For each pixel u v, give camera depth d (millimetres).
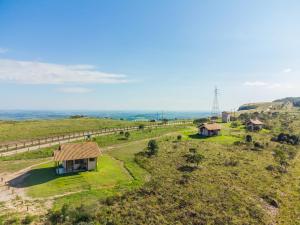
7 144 79688
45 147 75750
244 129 114062
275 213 38719
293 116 164000
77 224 32406
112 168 57344
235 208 38438
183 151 69562
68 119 142875
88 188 46062
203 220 34938
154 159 62500
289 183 51375
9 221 33750
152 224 33750
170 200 40094
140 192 43219
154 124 133500
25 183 48406
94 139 86312
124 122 140250
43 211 37031
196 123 136875
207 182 47469
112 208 37844
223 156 65688
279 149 77250
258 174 53969
